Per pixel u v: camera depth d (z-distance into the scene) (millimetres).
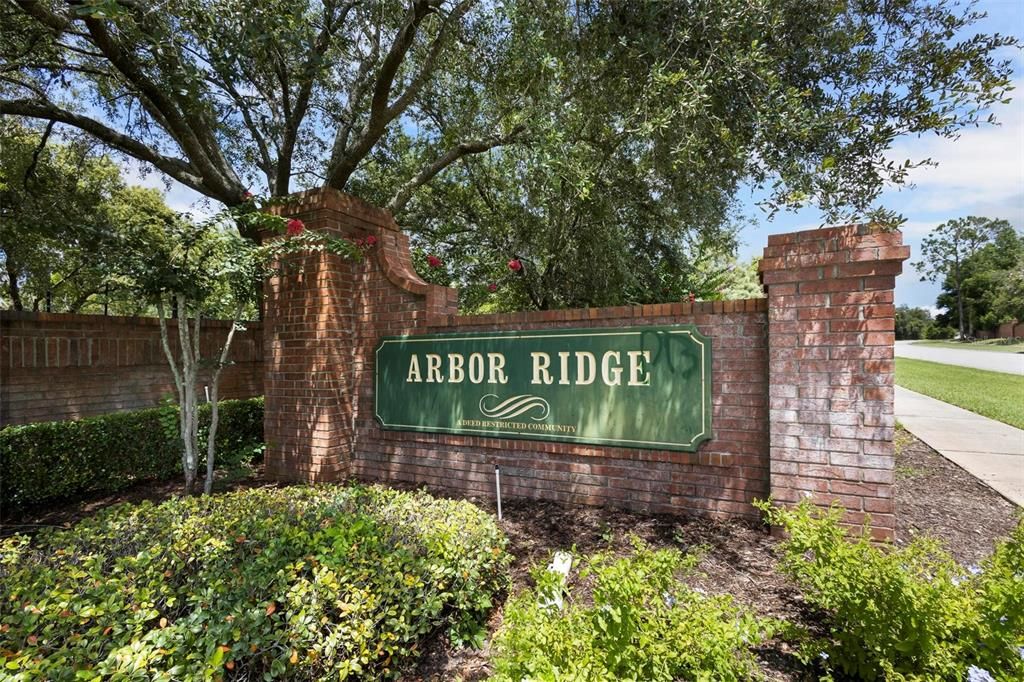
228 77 5465
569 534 3791
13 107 6438
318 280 5316
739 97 4504
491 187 9203
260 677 2086
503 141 6777
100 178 10180
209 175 6824
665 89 4492
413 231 9852
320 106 8648
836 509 2783
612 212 7227
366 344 5473
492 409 4758
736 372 3867
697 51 4488
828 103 4414
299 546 2721
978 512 4352
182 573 2539
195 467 4715
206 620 2100
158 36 4664
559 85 5582
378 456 5371
